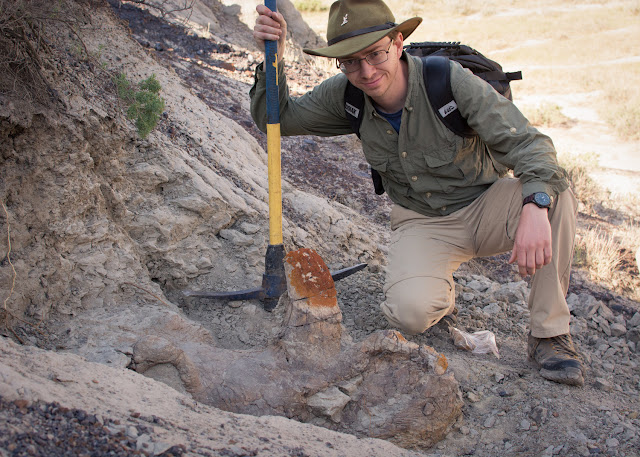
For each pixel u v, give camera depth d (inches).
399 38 116.1
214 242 147.3
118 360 95.7
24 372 75.3
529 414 115.1
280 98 134.5
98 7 189.2
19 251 108.0
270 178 132.8
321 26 672.4
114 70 165.9
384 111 124.1
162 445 70.1
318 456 80.5
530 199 108.8
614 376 137.8
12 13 109.7
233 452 74.2
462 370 126.2
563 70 624.4
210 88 270.8
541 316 126.4
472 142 124.1
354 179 254.2
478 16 834.2
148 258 135.6
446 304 125.9
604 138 455.8
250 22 427.2
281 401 100.3
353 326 145.1
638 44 699.4
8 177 108.2
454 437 109.9
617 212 308.7
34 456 62.2
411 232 133.8
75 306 113.9
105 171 131.3
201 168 155.7
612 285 221.8
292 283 106.7
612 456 104.3
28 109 112.0
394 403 104.6
